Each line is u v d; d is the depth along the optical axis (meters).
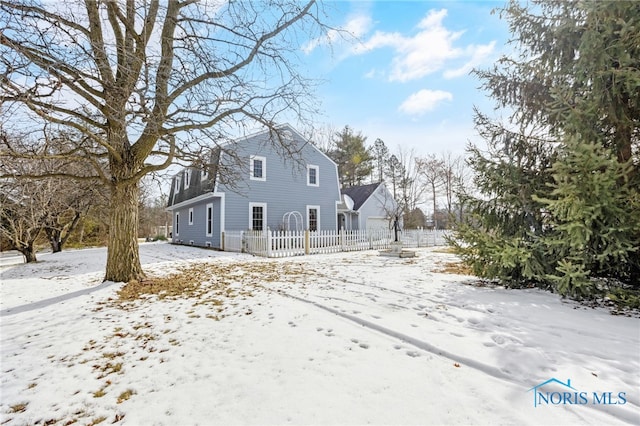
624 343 2.70
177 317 3.82
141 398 2.08
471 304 4.04
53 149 6.04
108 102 4.61
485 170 5.13
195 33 5.66
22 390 2.23
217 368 2.45
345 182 33.34
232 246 13.41
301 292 4.96
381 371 2.31
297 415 1.81
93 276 7.05
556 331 3.02
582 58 3.70
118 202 5.86
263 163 15.26
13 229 10.73
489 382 2.12
